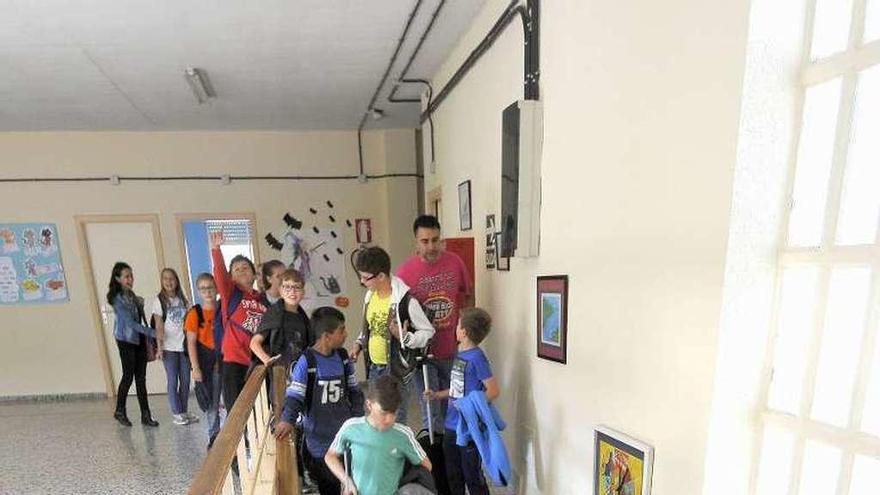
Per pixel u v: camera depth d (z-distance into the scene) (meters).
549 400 1.83
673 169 1.11
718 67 0.97
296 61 3.00
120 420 3.75
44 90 3.32
